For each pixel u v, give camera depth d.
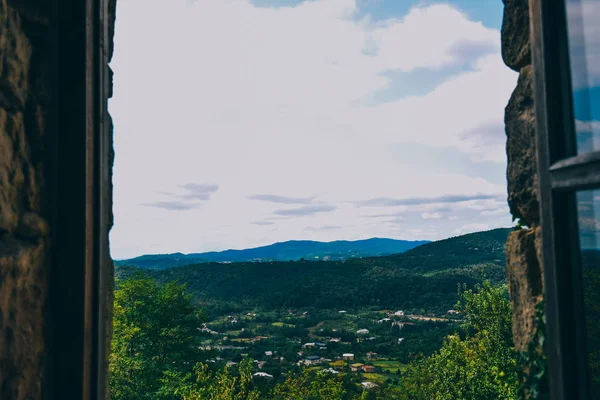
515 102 1.75
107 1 1.32
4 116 1.04
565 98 1.14
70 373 1.12
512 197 1.76
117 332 18.95
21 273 1.04
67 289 1.14
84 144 1.17
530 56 1.66
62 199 1.16
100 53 1.25
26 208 1.09
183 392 16.56
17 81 1.08
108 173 1.43
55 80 1.17
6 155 1.04
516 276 1.72
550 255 1.14
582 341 1.10
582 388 1.09
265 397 13.35
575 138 1.12
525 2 1.68
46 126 1.15
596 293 1.10
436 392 16.80
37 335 1.08
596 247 1.06
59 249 1.15
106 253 1.29
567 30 1.13
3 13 1.05
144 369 18.70
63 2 1.19
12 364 1.01
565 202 1.12
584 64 1.09
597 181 0.95
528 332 1.63
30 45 1.13
